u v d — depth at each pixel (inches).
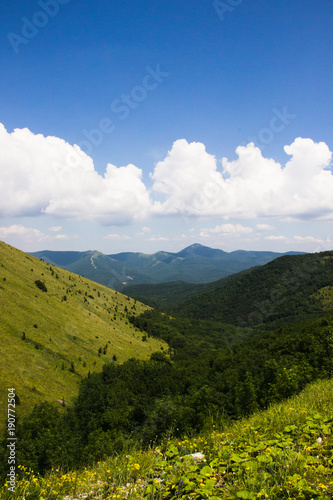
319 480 144.6
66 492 204.2
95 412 2790.4
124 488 187.0
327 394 338.0
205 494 147.7
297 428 232.5
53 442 1673.2
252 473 163.6
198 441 254.4
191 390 2359.7
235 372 2596.0
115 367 4399.6
